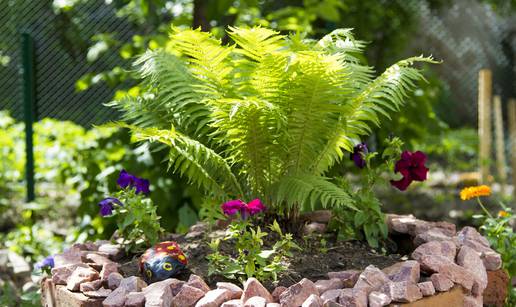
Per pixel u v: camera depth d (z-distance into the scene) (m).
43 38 6.85
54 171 6.40
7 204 6.46
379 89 3.12
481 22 12.10
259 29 2.89
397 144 3.51
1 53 7.04
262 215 3.31
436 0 10.88
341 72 3.14
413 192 8.47
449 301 2.73
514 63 12.34
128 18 6.75
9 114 7.15
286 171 3.28
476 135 11.28
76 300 2.68
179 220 4.66
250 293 2.49
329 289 2.64
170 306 2.54
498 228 3.48
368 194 3.46
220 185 3.35
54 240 5.53
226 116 3.01
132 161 4.82
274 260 2.85
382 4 8.73
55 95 6.80
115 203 3.27
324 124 3.19
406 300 2.55
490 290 3.13
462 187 8.84
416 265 2.74
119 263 3.20
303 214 3.70
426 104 5.78
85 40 6.81
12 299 4.24
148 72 3.33
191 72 3.41
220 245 3.18
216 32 5.52
